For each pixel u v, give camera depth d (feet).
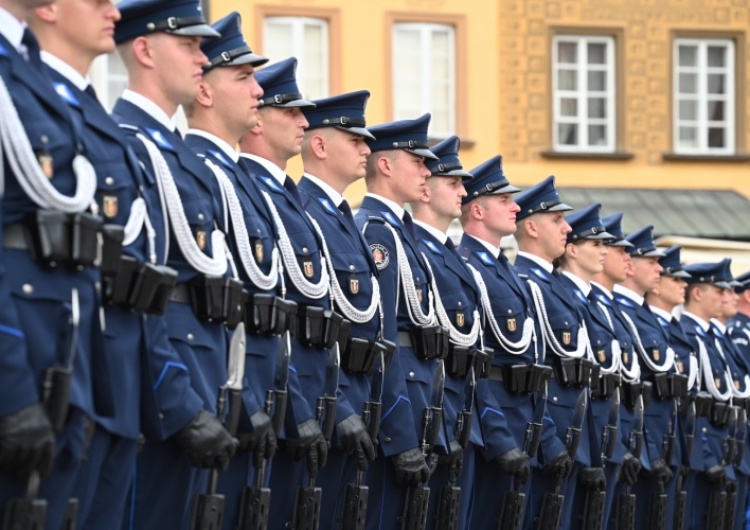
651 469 66.44
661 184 136.05
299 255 43.06
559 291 59.36
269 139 43.96
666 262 71.56
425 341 48.60
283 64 44.21
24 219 30.22
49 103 30.96
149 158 35.99
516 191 55.93
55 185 30.78
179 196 36.60
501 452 52.65
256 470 38.93
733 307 76.13
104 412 31.40
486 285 54.75
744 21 137.18
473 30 129.90
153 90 37.63
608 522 63.46
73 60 33.32
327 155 47.09
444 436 49.37
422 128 50.29
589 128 135.03
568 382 58.34
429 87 128.67
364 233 48.24
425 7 127.85
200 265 36.55
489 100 130.93
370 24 125.90
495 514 53.62
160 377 33.94
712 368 73.56
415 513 47.11
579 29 133.69
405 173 49.96
